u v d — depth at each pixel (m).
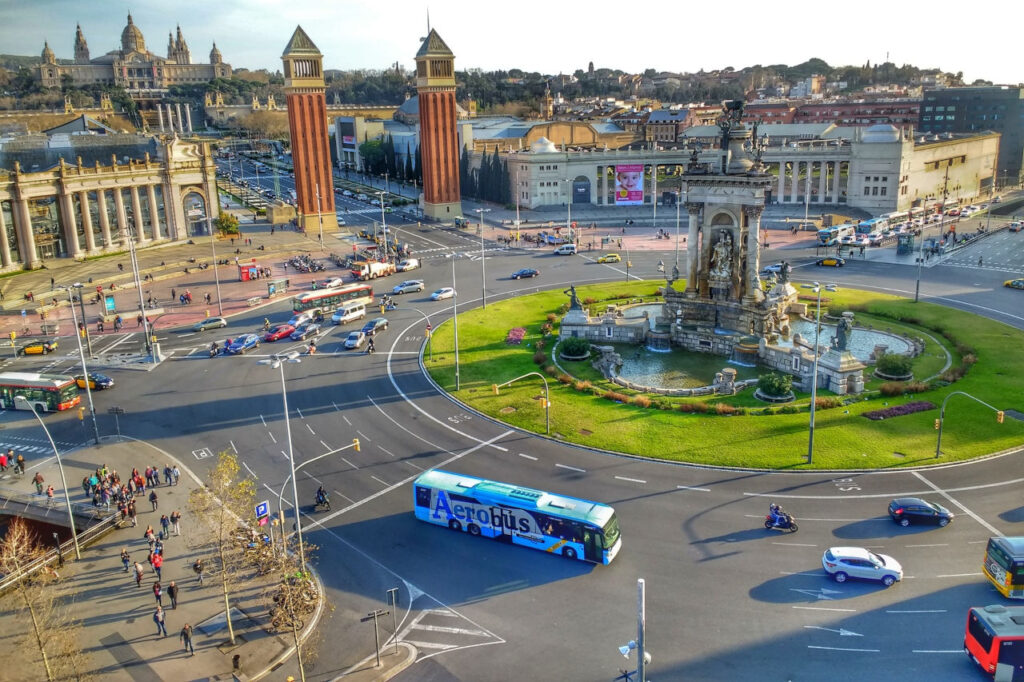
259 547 55.88
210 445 82.81
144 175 185.00
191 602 56.69
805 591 54.34
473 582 57.47
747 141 114.44
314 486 72.94
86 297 145.88
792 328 118.62
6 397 95.94
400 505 69.12
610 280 152.25
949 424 80.31
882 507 65.00
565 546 59.91
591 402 90.75
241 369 107.25
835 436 78.44
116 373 107.81
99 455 81.62
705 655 48.34
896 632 49.81
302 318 128.00
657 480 71.25
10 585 57.12
